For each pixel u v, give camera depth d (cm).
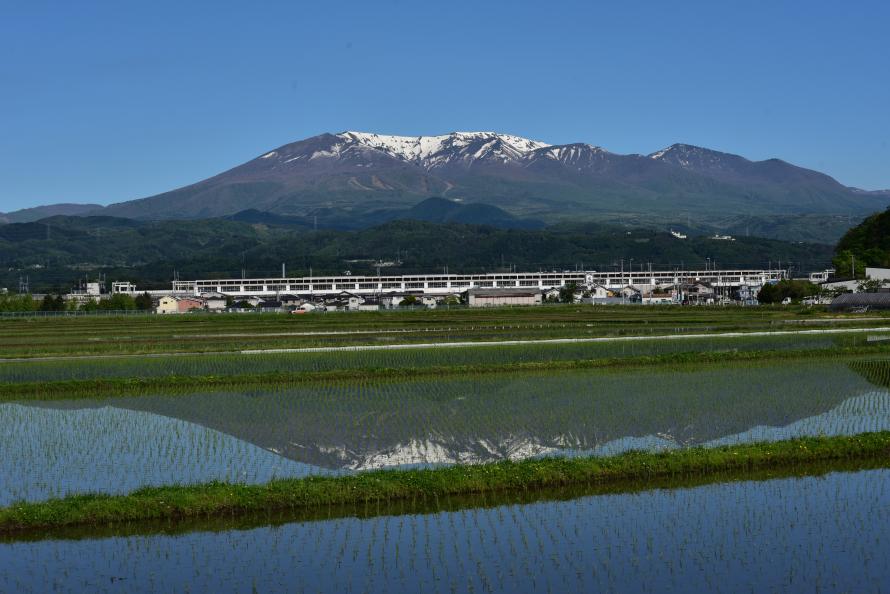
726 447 2927
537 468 2670
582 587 1920
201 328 9338
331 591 1908
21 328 9706
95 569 2045
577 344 6612
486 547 2153
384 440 3256
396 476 2598
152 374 5159
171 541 2220
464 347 6481
